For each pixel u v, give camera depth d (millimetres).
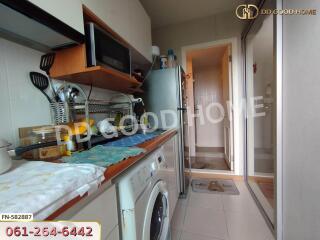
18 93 922
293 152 1144
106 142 1208
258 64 1930
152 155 1066
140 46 1752
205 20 2561
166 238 1259
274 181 1366
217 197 2074
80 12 970
